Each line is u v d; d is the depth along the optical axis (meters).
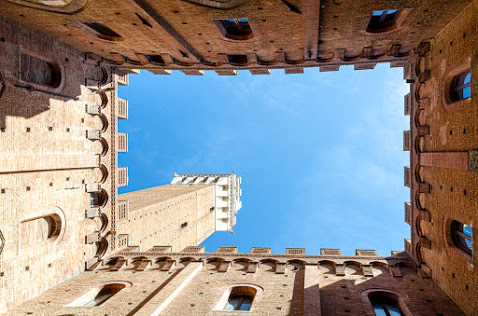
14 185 15.88
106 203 23.12
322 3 14.16
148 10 15.12
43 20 16.11
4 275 15.34
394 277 18.84
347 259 20.59
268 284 18.06
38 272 17.48
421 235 19.48
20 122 16.02
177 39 18.72
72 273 20.14
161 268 21.38
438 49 17.50
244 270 20.20
